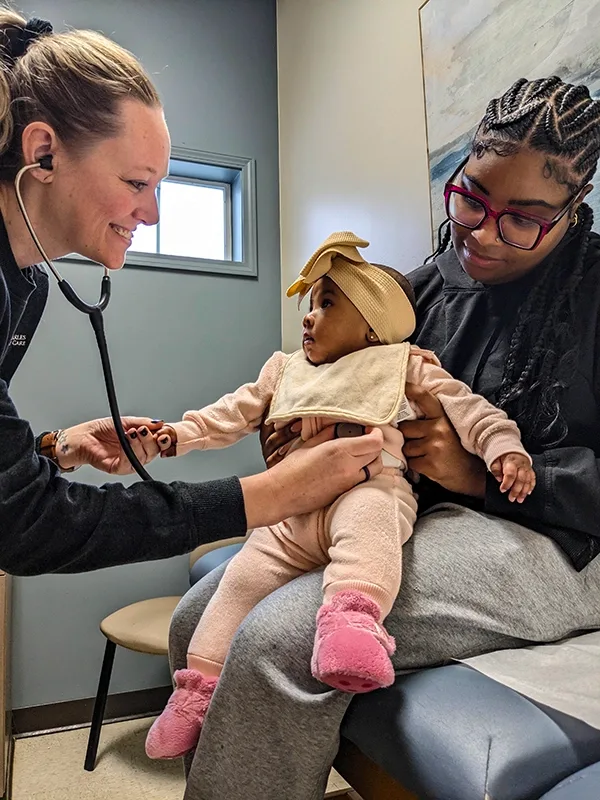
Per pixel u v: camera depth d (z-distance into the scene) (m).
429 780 0.55
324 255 0.92
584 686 0.60
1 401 0.69
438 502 0.98
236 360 2.38
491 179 0.87
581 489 0.77
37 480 0.68
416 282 1.17
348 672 0.60
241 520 0.77
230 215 2.61
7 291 0.74
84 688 2.04
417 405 0.90
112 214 0.83
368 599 0.68
